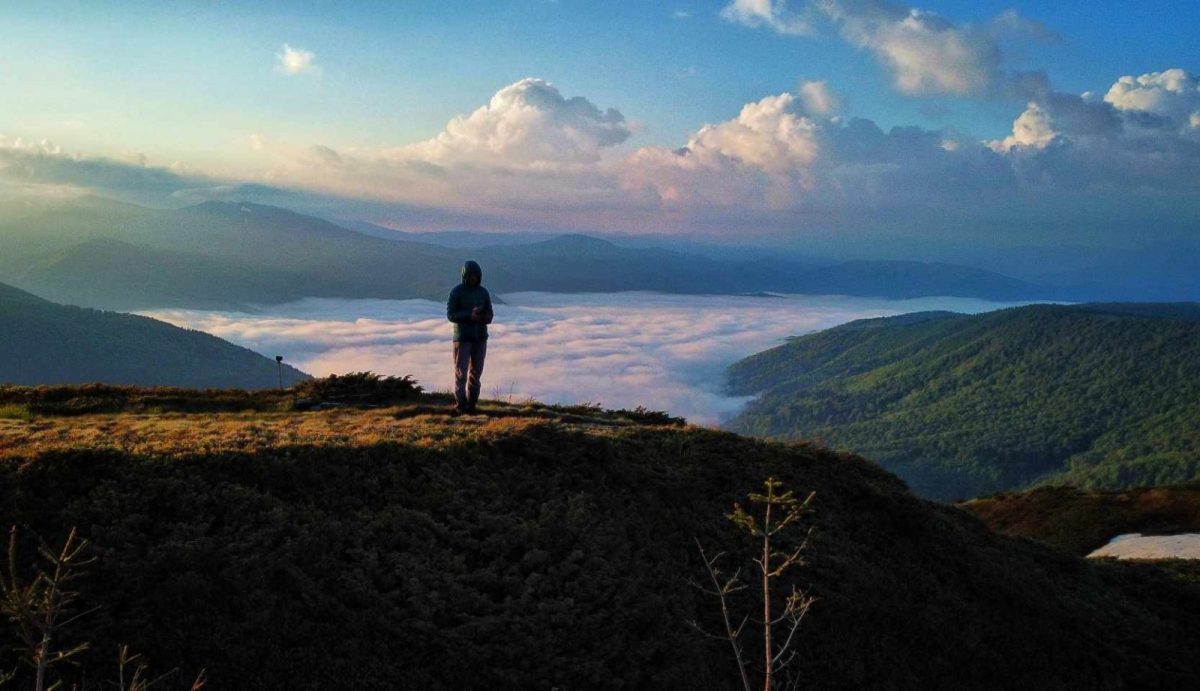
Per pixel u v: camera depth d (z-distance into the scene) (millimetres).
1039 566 23125
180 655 9883
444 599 11883
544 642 11656
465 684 10727
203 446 13812
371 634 11000
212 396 21266
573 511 14766
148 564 10641
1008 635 17938
